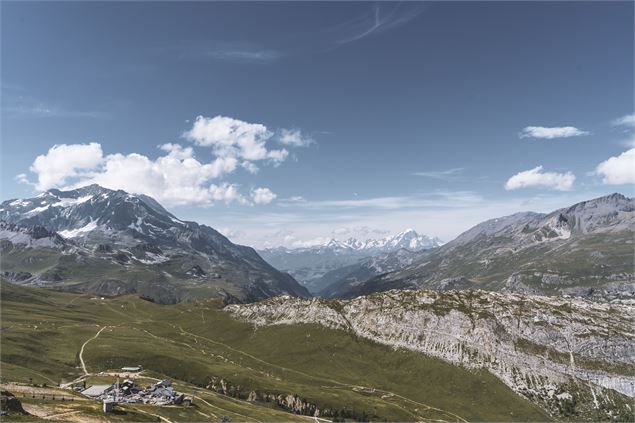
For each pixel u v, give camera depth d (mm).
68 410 147750
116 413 156750
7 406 130625
